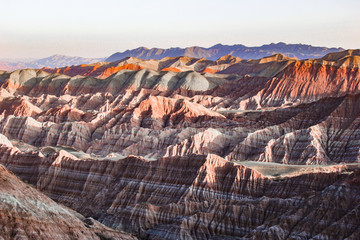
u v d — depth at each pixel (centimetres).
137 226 13812
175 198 14800
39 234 10244
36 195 11281
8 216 10125
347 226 11206
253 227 12750
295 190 14000
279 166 17300
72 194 16425
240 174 14912
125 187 15600
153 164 15838
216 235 12825
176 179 15250
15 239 9850
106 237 11881
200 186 14825
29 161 17800
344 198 11912
